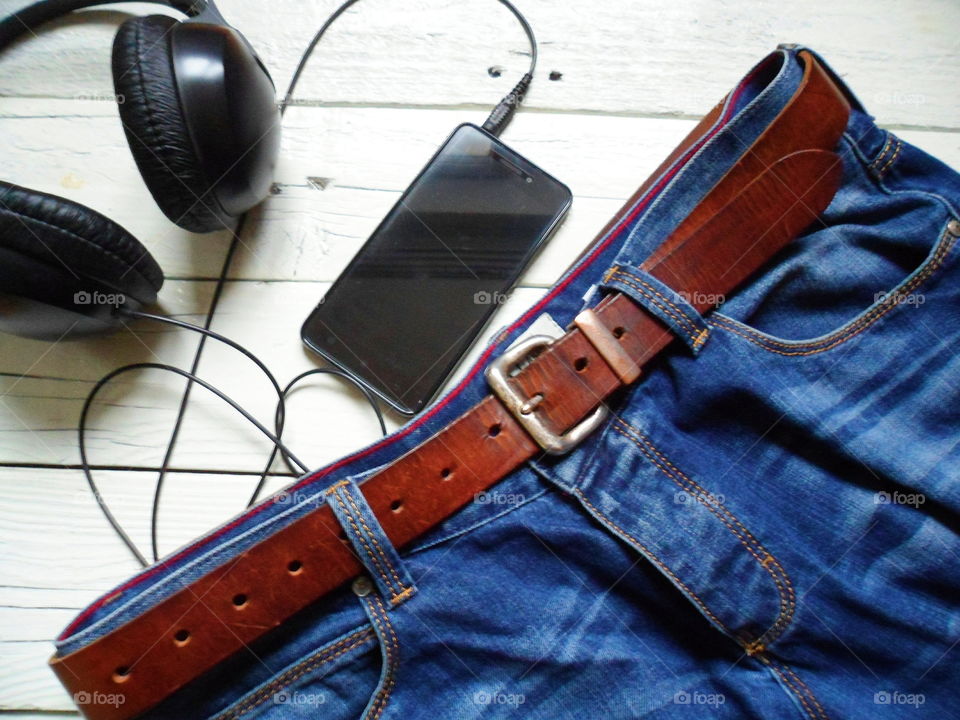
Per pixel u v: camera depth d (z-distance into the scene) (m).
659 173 0.47
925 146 0.53
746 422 0.43
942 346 0.43
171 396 0.49
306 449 0.48
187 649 0.37
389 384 0.48
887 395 0.43
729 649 0.41
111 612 0.37
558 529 0.40
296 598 0.38
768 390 0.42
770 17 0.55
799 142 0.42
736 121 0.43
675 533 0.40
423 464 0.39
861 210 0.44
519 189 0.51
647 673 0.40
